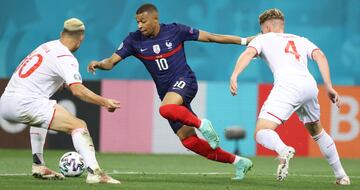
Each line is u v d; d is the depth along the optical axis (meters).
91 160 23.20
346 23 54.72
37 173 25.17
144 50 26.20
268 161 43.41
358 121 48.19
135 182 24.78
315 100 24.20
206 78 54.66
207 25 54.75
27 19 55.56
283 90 23.72
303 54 24.30
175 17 54.81
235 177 27.05
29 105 23.38
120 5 55.09
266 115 23.72
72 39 23.92
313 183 25.88
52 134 49.12
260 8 54.59
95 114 49.12
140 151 49.25
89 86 49.16
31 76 23.56
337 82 54.88
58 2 55.41
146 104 49.19
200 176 28.98
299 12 54.84
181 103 25.48
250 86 49.38
